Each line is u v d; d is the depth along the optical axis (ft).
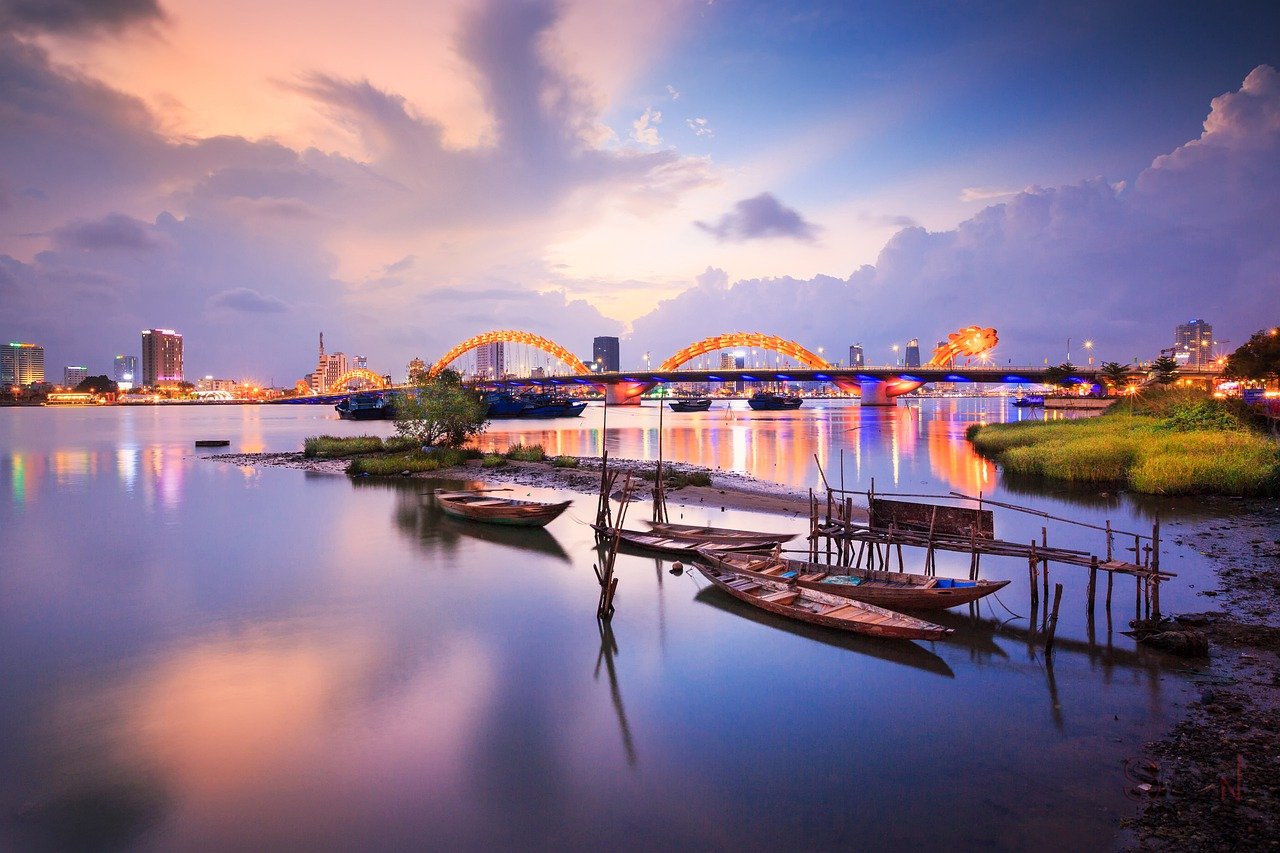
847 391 574.97
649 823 26.48
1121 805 26.53
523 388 612.70
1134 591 52.42
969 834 25.32
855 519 79.97
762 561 55.98
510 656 42.50
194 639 45.44
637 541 67.92
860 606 45.73
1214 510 82.79
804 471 134.51
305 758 31.04
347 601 53.31
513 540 73.61
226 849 25.16
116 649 43.73
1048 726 32.94
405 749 31.81
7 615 50.29
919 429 284.41
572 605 52.08
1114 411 252.62
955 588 45.32
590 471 129.49
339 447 168.14
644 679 39.09
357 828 26.30
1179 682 36.81
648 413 534.37
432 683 38.75
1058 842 24.62
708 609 50.70
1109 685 36.91
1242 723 31.71
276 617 49.73
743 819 26.61
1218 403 143.64
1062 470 111.65
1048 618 47.16
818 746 31.76
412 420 171.73
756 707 35.65
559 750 31.65
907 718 34.17
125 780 29.37
